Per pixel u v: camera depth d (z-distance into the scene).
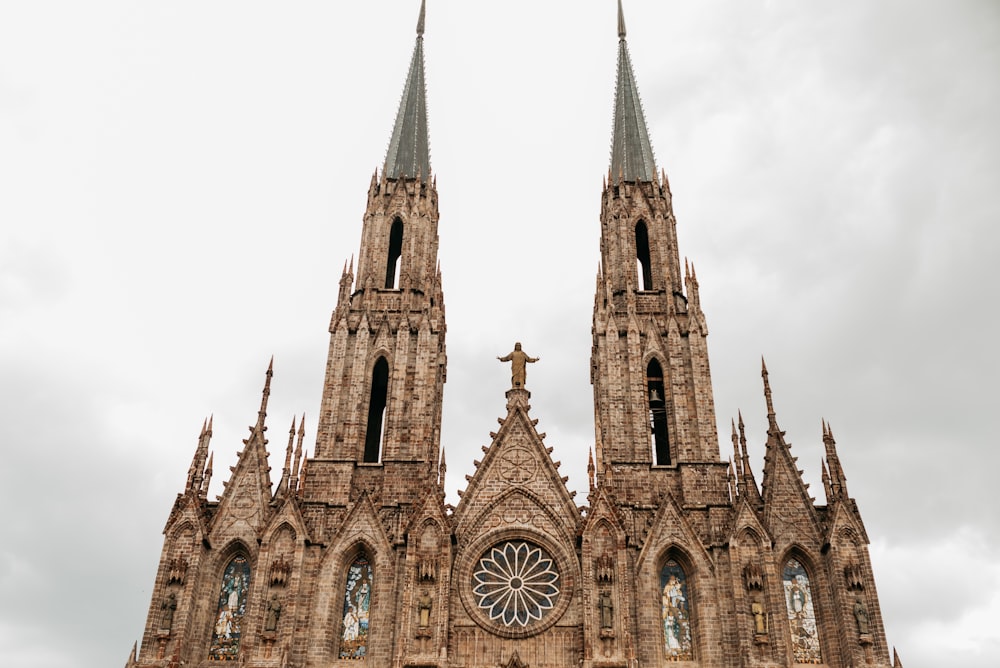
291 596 69.12
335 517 74.56
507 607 70.31
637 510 74.62
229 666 68.06
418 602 68.31
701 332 83.50
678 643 68.62
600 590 68.56
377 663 67.19
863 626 67.00
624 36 115.94
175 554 70.81
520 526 73.12
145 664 66.19
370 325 85.62
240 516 73.94
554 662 67.56
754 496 75.19
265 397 79.44
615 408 80.06
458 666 67.31
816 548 71.56
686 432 78.31
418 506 71.94
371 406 88.19
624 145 100.75
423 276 89.25
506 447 76.94
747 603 68.38
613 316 85.56
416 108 106.25
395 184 97.19
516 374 80.69
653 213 93.94
